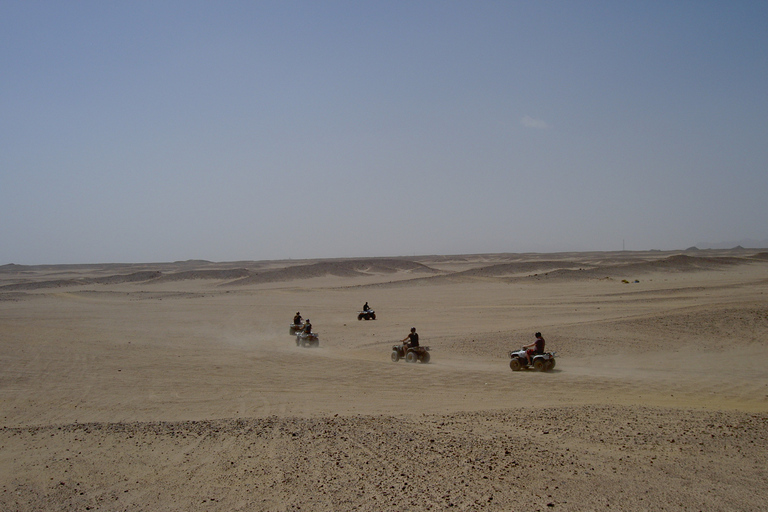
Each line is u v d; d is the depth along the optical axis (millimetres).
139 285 119750
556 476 8531
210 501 8445
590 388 19344
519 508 7371
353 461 9852
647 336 28219
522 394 18609
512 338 30297
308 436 11797
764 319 28641
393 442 10922
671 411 13633
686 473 8461
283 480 9125
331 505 7934
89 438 12688
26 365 26172
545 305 51969
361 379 22047
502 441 10664
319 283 117250
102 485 9438
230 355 29250
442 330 37656
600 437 10766
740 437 10391
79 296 81438
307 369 24609
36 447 12086
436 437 11164
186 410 17109
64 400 18984
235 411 16672
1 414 17156
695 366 22734
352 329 41750
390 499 7977
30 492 9211
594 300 53812
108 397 19344
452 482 8469
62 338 36625
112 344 33844
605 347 26844
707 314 30859
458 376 22188
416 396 18562
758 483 7953
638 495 7652
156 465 10398
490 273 121438
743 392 18188
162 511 8172
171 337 38000
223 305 65688
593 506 7336
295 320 40438
